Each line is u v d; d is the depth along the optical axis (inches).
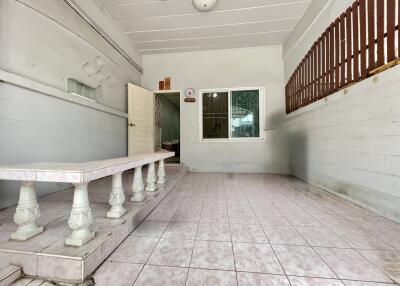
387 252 57.2
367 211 88.6
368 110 87.4
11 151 82.0
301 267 50.9
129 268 50.7
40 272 47.7
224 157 202.1
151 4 140.1
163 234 68.8
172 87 209.0
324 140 123.3
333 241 63.5
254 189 131.6
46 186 99.0
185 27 166.6
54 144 103.4
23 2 85.5
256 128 199.8
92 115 135.4
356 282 45.7
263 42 189.9
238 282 45.8
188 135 207.0
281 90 193.9
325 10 120.9
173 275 48.1
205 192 124.6
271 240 64.4
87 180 50.1
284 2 138.3
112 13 149.5
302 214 86.6
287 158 191.0
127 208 79.4
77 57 119.2
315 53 131.2
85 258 46.6
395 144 74.5
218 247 60.4
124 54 174.2
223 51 201.9
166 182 132.7
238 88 199.8
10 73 79.4
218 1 137.6
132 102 181.3
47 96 99.0
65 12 108.7
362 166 91.8
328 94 117.0
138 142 188.2
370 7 85.4
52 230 59.5
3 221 66.3
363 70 89.4
